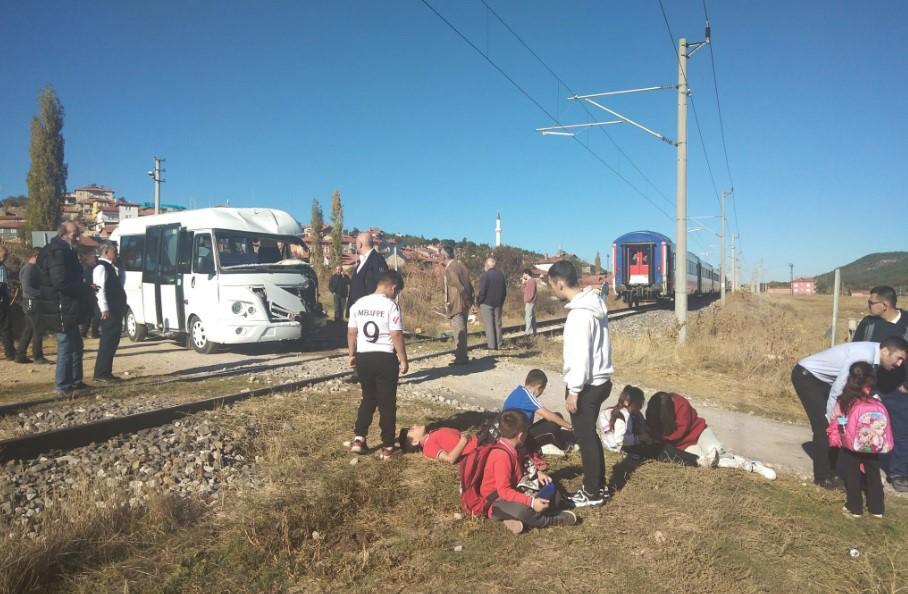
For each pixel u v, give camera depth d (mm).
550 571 3533
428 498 4488
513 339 14180
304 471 4969
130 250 12953
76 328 7371
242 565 3459
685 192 13672
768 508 4508
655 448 5691
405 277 25156
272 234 11766
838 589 3430
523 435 4285
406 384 8641
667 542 3891
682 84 13664
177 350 11484
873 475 4406
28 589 3137
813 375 5117
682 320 13266
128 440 5523
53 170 47469
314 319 11414
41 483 4543
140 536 3730
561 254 57375
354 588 3305
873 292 5727
